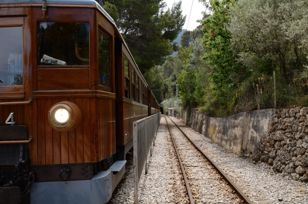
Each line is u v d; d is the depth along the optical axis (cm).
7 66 612
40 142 606
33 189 604
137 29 3659
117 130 914
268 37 1515
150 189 1041
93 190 612
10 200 568
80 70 629
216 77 2178
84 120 621
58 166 611
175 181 1161
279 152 1348
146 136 1230
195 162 1570
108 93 709
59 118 595
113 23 759
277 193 981
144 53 3625
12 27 616
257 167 1443
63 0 632
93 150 620
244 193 976
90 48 634
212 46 2041
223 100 2573
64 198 606
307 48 1262
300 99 1362
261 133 1553
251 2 1547
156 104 4012
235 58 1906
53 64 623
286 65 1630
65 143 611
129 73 1109
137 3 3478
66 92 619
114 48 824
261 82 1764
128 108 1069
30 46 613
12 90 608
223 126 2377
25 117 605
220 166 1462
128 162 1540
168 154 1852
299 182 1132
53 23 628
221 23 1961
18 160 589
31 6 618
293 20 1336
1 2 615
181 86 4962
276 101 1508
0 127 589
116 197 945
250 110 1797
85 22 636
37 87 614
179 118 7612
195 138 3016
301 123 1204
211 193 995
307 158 1136
